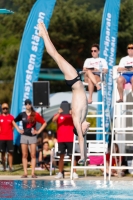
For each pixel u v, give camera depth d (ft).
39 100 170.50
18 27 376.07
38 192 100.37
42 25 95.20
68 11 369.09
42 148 170.40
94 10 378.53
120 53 373.20
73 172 140.46
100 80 137.59
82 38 373.81
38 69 172.55
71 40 369.09
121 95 136.36
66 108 140.15
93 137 209.56
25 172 139.33
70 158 145.89
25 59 172.35
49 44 94.32
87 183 117.29
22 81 172.35
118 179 132.87
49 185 112.88
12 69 382.22
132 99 153.17
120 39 366.43
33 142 138.72
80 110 93.30
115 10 171.83
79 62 386.93
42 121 140.46
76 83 93.50
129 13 369.09
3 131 159.22
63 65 93.81
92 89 134.41
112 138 133.39
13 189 105.50
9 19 376.68
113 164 150.92
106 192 100.42
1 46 440.86
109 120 152.66
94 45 141.69
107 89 169.17
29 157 193.77
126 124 157.28
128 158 159.22
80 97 93.61
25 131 138.62
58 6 375.25
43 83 170.71
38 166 182.91
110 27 171.73
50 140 191.93
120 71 137.08
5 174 151.84
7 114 160.04
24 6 383.45
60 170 137.90
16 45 385.29
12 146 159.74
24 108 171.83
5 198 92.02
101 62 139.44
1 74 383.86
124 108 154.30
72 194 97.35
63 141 138.31
